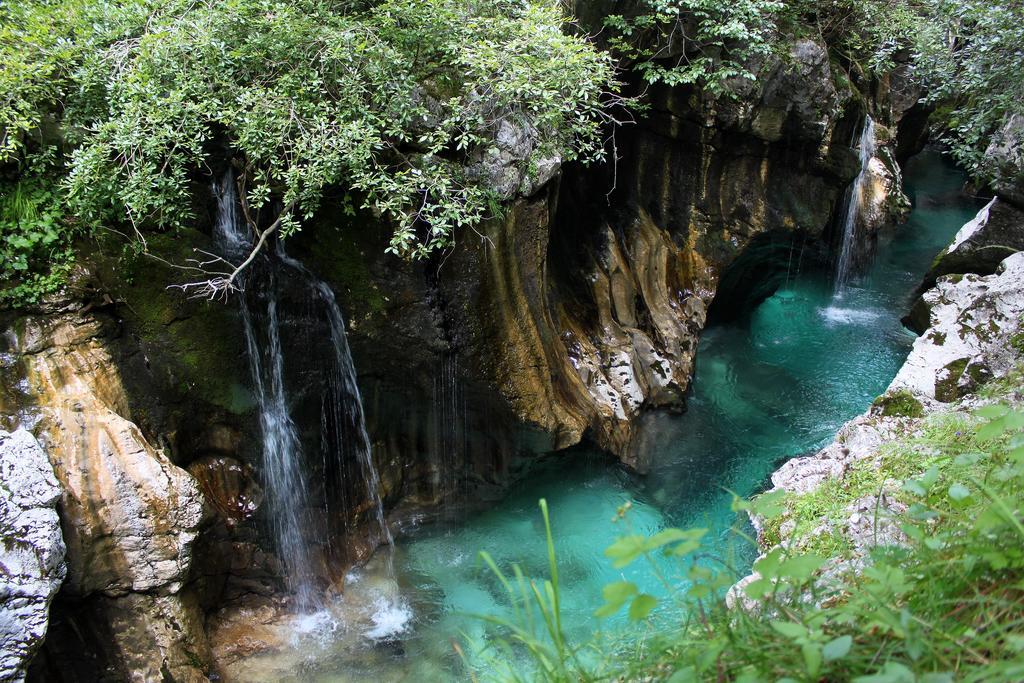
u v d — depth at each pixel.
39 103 5.25
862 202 11.38
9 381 4.87
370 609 5.95
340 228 5.68
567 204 7.94
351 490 6.33
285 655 5.53
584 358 7.58
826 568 3.29
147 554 4.89
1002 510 2.18
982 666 1.86
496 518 6.85
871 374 9.05
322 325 5.86
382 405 6.28
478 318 6.07
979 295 6.50
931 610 2.15
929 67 9.49
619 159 8.35
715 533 6.43
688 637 2.41
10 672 4.01
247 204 5.53
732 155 8.31
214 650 5.48
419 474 6.61
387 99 5.45
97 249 5.17
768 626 2.21
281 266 5.68
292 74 5.22
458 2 5.85
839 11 9.30
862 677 1.66
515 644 5.41
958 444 4.57
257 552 5.78
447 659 5.45
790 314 10.53
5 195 5.07
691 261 8.80
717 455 7.61
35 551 4.27
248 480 5.74
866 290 11.28
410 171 5.34
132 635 4.94
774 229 8.70
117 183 5.11
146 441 5.10
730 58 7.67
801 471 5.13
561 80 5.69
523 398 6.32
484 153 5.83
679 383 8.20
